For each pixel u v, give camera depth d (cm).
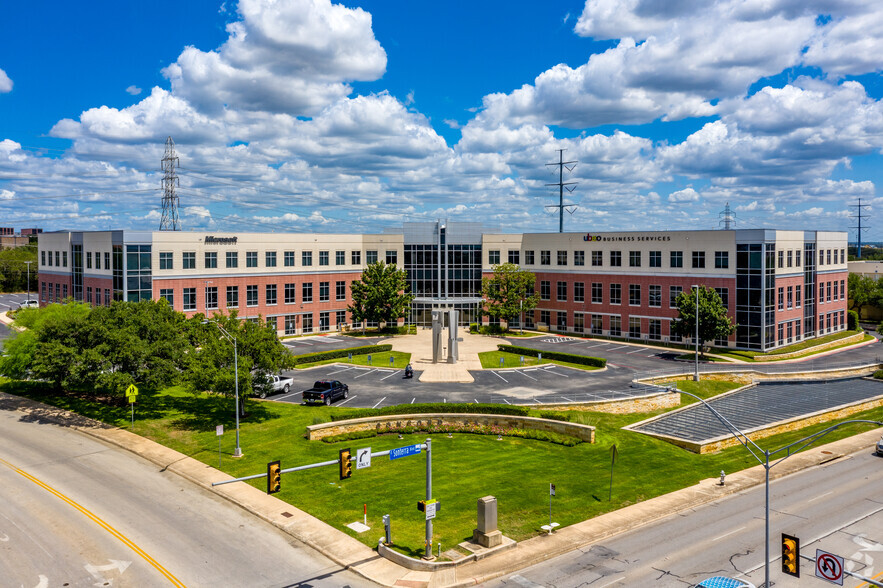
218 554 2681
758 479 3797
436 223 9350
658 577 2530
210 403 5025
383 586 2461
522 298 8762
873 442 4675
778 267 7294
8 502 3158
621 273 8175
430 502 2648
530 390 5391
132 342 4584
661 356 6950
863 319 10706
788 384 6166
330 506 3180
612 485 3534
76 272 7900
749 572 2589
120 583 2419
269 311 8150
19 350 4822
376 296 8244
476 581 2502
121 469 3666
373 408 4725
